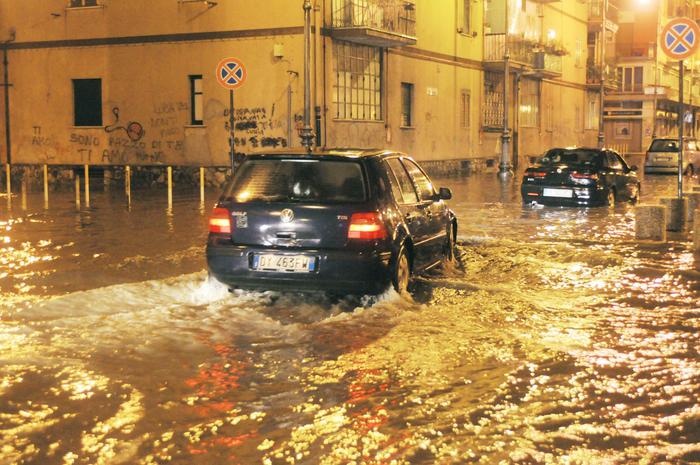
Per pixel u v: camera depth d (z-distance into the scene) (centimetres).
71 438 459
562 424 483
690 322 751
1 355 620
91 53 2862
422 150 3334
